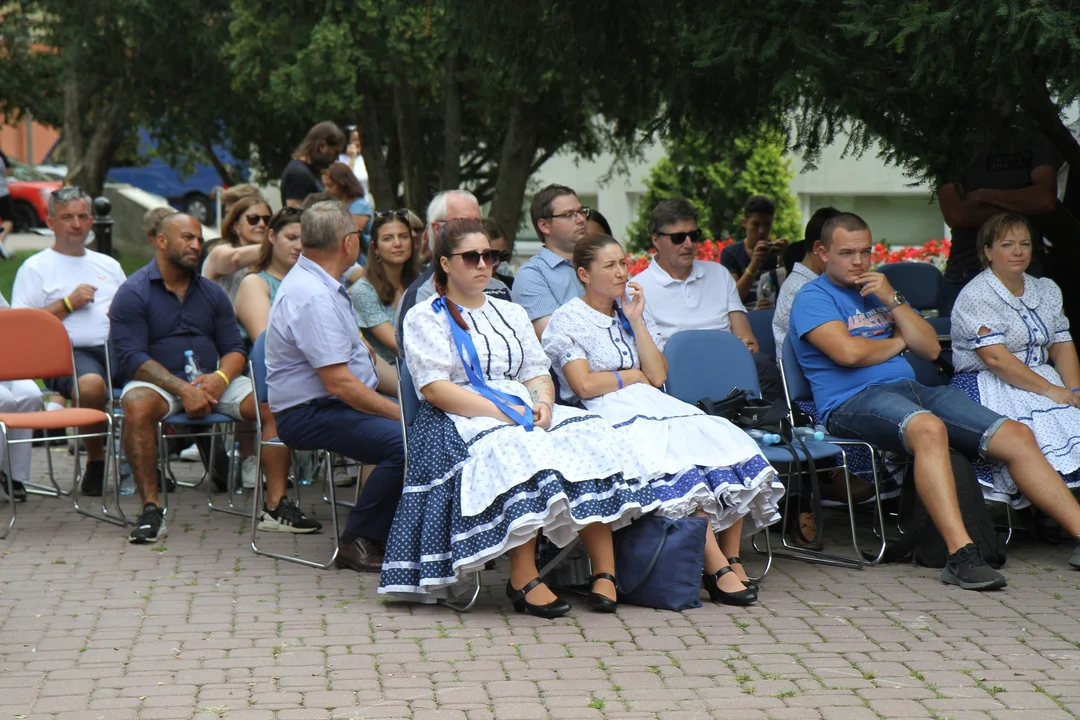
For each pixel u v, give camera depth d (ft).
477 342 19.52
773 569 21.67
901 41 20.07
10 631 17.69
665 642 17.24
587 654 16.70
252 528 23.49
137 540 23.24
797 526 23.52
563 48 27.43
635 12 26.30
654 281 25.17
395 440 20.93
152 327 26.09
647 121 29.76
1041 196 27.68
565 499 17.98
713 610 18.98
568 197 23.08
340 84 45.98
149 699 14.88
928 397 22.63
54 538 23.68
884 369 22.68
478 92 49.85
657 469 19.53
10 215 84.94
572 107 45.39
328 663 16.30
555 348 20.98
